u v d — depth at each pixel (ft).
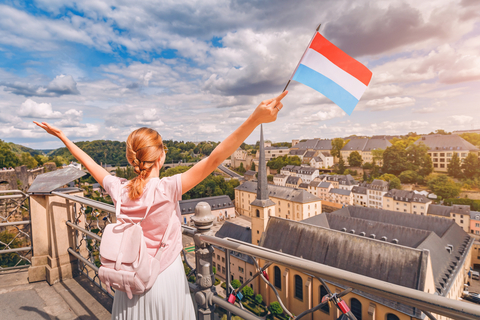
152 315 5.63
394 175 503.20
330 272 6.05
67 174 16.84
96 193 352.69
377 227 170.50
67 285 15.87
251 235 205.67
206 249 8.94
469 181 434.71
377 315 73.20
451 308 4.43
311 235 127.75
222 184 427.74
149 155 5.78
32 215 16.20
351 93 7.25
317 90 7.20
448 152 471.21
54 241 16.06
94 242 14.51
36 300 14.40
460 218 293.64
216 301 8.74
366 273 104.53
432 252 142.31
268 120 4.74
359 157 586.04
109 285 5.15
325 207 377.50
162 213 5.52
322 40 7.29
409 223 217.15
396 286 5.15
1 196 15.99
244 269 72.13
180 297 6.01
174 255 5.94
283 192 309.83
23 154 272.72
